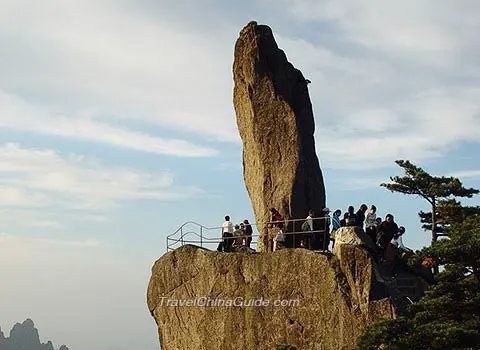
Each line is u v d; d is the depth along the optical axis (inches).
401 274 1535.4
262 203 1819.6
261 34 1895.9
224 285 1663.4
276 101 1850.4
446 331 1163.3
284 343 1529.3
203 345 1679.4
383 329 1207.6
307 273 1525.6
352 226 1528.1
